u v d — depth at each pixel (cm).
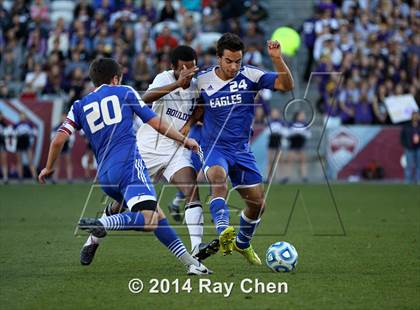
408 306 2209
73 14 8344
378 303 2245
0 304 2244
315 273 2706
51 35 7438
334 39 7550
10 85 7356
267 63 7688
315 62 7544
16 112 6656
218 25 7925
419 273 2709
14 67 7562
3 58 7569
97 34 7425
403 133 6594
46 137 6706
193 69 2773
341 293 2380
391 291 2408
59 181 6644
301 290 2427
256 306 2214
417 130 6569
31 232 3797
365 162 6800
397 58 7412
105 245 3359
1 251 3216
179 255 2614
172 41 7175
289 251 2728
